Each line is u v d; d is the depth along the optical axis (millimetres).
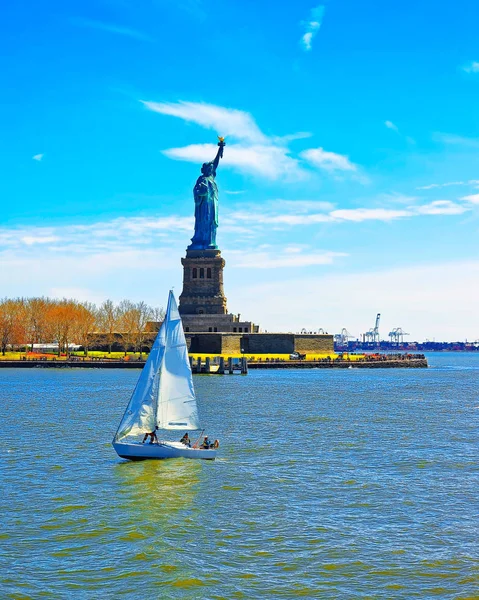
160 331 72438
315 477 64188
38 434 86375
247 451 76500
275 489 59750
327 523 50562
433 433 90750
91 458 71625
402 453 75875
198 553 44781
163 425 72500
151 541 46656
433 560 43656
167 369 72562
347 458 73000
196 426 73688
